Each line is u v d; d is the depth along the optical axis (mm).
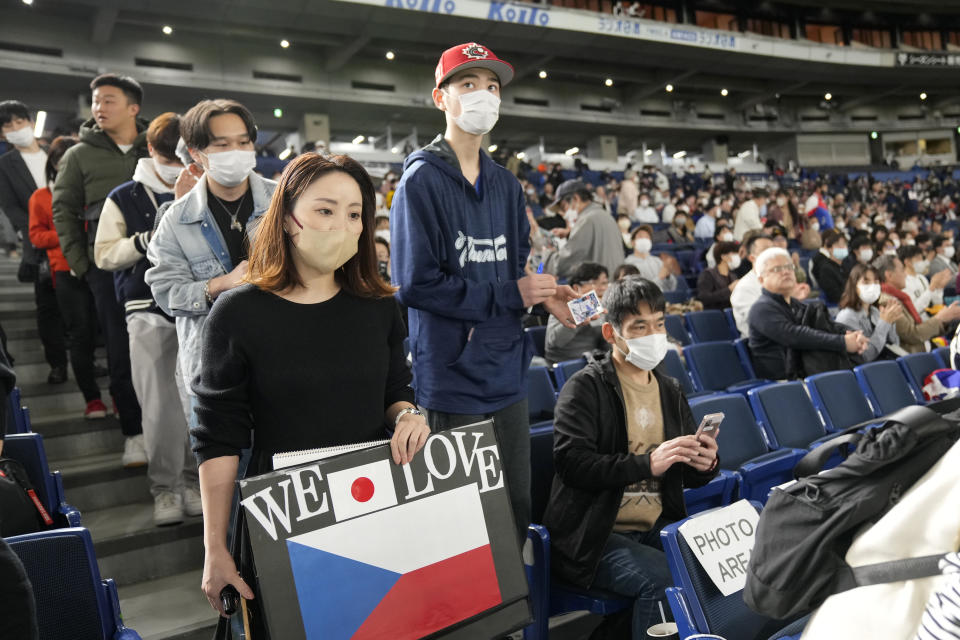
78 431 3600
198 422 1442
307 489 1283
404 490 1380
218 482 1393
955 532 1002
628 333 2332
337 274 1538
